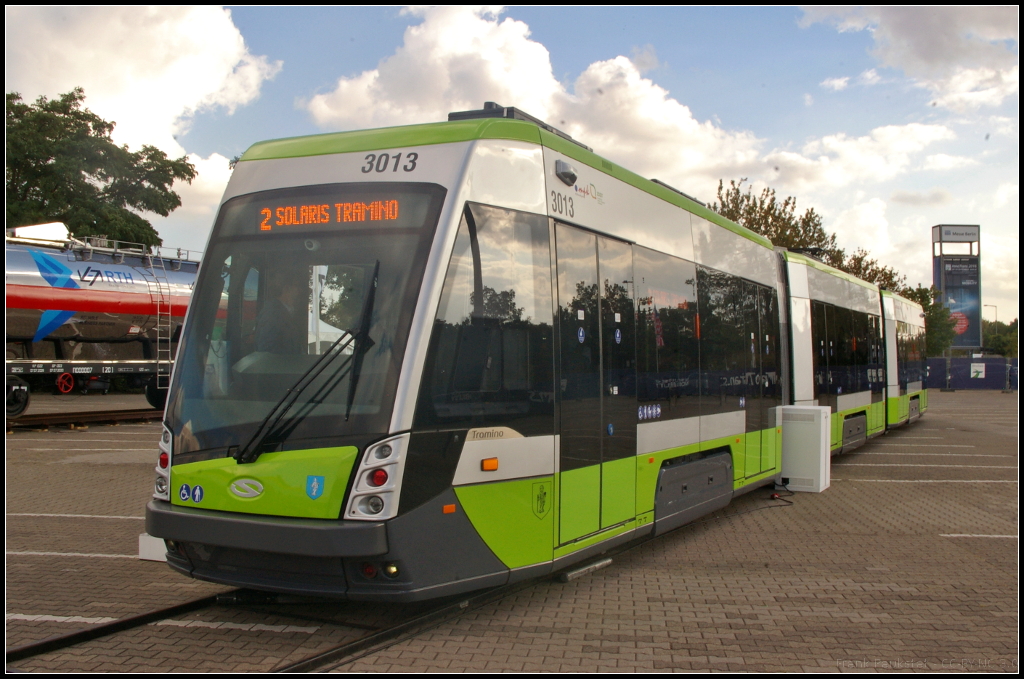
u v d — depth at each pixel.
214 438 5.04
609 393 6.42
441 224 5.04
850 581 6.73
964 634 5.38
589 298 6.27
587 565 6.61
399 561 4.62
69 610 5.62
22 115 34.78
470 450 5.03
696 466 8.06
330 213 5.31
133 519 8.89
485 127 5.45
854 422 15.70
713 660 4.82
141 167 36.12
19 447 15.28
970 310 76.75
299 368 5.02
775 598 6.19
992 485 12.33
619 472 6.51
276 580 4.84
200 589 6.16
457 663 4.66
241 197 5.64
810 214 38.00
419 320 4.84
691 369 8.02
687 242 8.19
